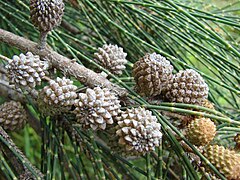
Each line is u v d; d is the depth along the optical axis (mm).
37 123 206
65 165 178
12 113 168
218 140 149
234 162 124
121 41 215
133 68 139
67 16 238
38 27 142
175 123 140
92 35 226
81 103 127
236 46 194
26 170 144
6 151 150
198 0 250
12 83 137
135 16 199
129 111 128
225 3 256
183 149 135
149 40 196
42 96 136
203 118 130
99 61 158
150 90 135
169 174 174
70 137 165
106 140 188
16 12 215
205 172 131
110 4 193
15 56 135
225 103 280
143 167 285
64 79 136
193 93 134
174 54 201
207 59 174
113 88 142
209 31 157
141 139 123
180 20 173
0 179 189
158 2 193
